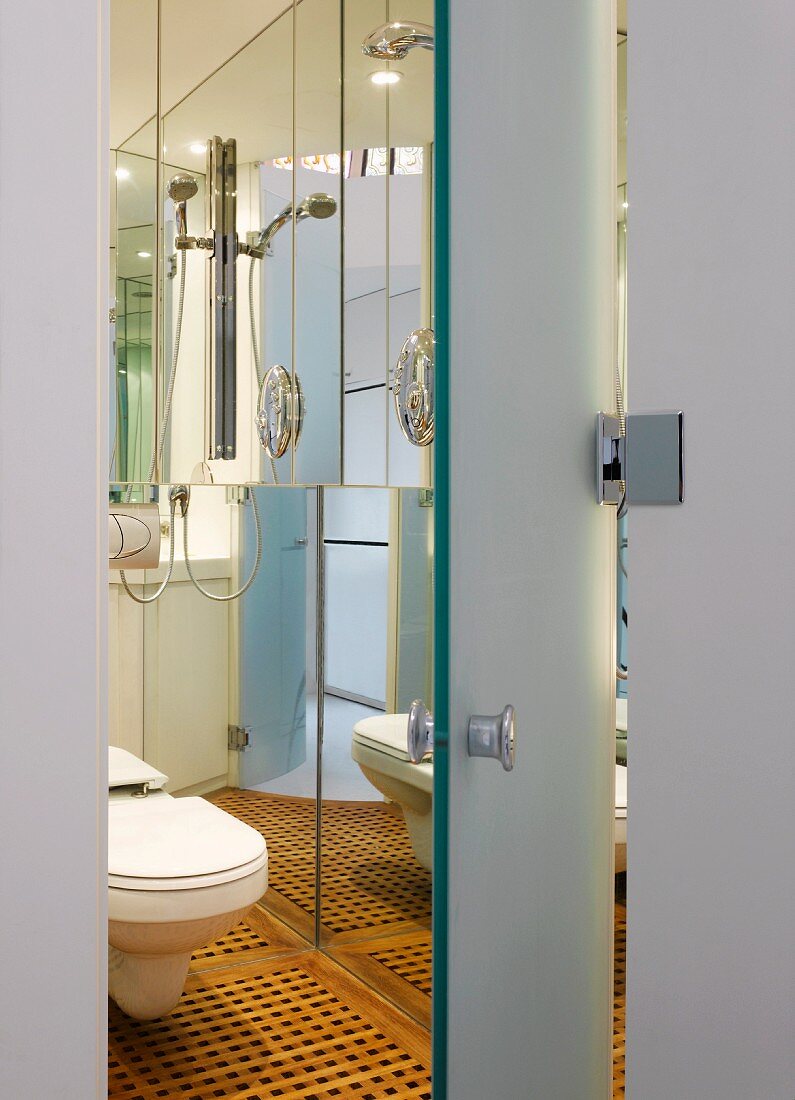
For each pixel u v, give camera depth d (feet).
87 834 2.22
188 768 7.55
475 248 2.24
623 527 5.96
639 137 2.60
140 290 6.97
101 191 2.22
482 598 2.26
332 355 6.91
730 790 2.48
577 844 2.97
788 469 2.40
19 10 2.06
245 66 6.98
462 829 2.17
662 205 2.57
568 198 2.80
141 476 7.06
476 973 2.24
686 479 2.54
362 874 7.10
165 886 5.51
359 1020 6.31
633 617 2.62
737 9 2.47
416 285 6.46
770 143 2.43
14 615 2.08
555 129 2.71
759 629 2.44
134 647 7.27
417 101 6.47
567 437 2.78
